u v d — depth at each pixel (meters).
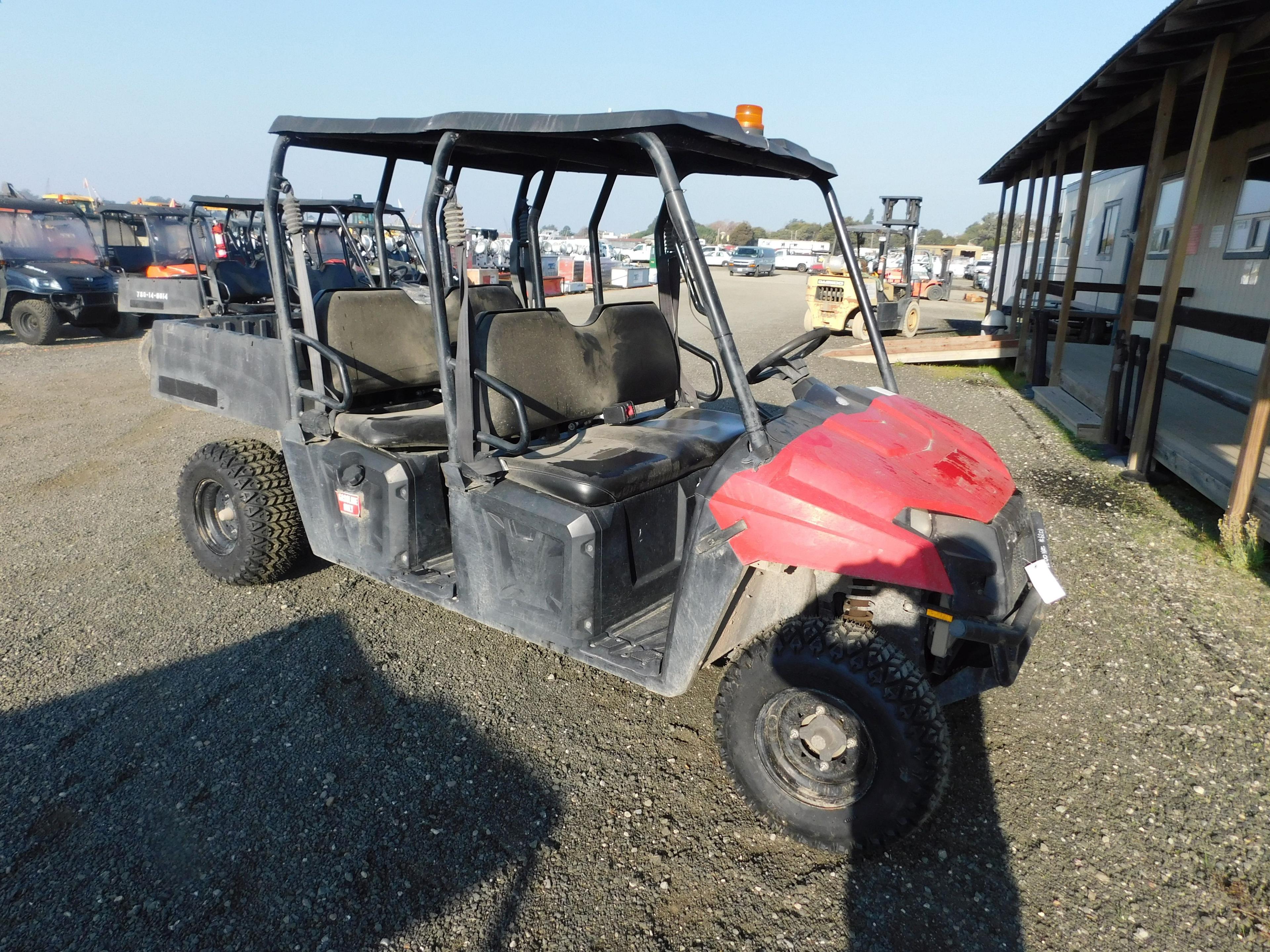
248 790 2.54
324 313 3.40
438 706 3.00
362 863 2.26
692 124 2.34
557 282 19.83
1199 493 5.35
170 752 2.72
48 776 2.60
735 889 2.18
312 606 3.76
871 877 2.22
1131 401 6.32
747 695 2.30
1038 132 9.14
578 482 2.61
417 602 3.83
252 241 10.17
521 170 3.75
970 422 7.57
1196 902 2.13
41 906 2.12
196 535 3.95
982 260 37.25
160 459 6.08
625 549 2.72
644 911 2.11
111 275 12.24
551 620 2.69
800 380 3.36
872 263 17.73
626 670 2.53
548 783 2.60
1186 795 2.53
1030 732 2.86
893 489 2.20
